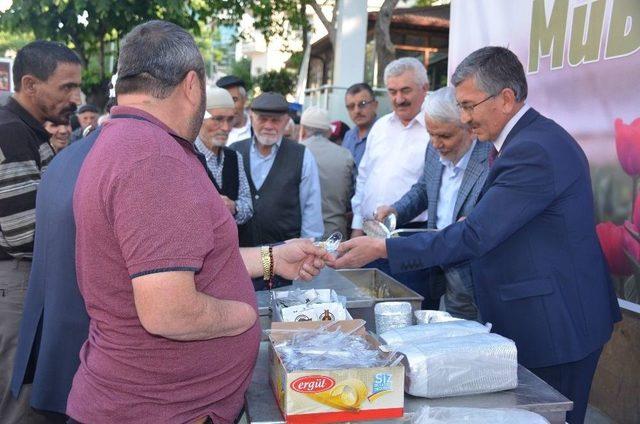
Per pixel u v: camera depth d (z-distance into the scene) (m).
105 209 1.18
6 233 2.05
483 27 3.58
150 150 1.18
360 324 1.60
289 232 3.36
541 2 3.08
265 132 3.32
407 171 3.50
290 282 2.32
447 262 1.88
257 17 11.64
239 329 1.32
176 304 1.13
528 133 1.86
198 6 9.86
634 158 2.57
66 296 1.44
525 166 1.80
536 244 1.88
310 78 14.43
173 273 1.13
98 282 1.24
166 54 1.29
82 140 1.49
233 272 1.35
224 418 1.35
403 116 3.51
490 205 1.82
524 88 1.91
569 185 1.83
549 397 1.46
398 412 1.32
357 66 6.71
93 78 8.34
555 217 1.85
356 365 1.34
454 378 1.43
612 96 2.66
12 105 2.13
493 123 1.94
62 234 1.40
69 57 2.17
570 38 2.89
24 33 7.82
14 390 1.69
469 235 1.83
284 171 3.34
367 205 3.68
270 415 1.35
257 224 3.31
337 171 4.14
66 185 1.40
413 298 2.02
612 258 2.76
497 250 1.94
